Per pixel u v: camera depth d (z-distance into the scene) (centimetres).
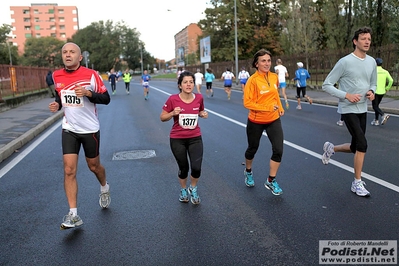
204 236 404
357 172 511
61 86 429
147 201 518
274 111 515
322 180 577
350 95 480
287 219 439
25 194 566
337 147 560
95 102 433
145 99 2183
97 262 358
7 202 533
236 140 906
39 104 1984
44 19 11694
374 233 396
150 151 824
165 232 417
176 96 479
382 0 2620
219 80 4709
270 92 510
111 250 380
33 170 704
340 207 468
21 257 372
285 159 708
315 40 2998
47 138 1045
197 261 353
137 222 447
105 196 492
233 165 683
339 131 984
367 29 488
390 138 866
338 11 2833
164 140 948
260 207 480
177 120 484
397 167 629
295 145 824
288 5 3059
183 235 408
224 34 5641
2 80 1772
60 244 397
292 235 398
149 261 355
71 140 436
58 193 566
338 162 675
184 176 504
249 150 542
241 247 377
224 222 438
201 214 465
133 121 1300
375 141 839
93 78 434
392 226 411
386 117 868
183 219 452
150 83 4775
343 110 509
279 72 1577
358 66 495
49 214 484
